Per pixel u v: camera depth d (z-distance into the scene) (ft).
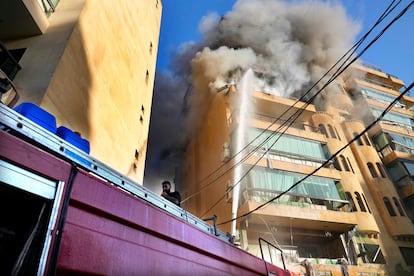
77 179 8.31
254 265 19.10
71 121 20.85
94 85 25.46
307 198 61.57
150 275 9.88
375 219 72.18
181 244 12.52
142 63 42.22
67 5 26.16
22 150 6.90
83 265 7.59
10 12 21.76
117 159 29.50
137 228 10.25
